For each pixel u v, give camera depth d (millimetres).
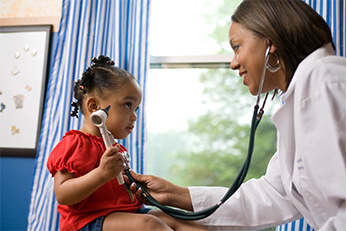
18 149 1588
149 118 1757
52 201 1340
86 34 1449
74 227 787
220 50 1928
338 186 609
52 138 1413
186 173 2158
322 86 666
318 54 738
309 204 755
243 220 943
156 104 1841
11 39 1669
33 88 1626
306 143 667
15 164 1585
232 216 942
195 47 1897
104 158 717
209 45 1921
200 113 2088
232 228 949
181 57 1615
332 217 653
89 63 1438
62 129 1384
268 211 950
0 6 1701
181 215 821
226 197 802
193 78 2047
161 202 923
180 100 2033
